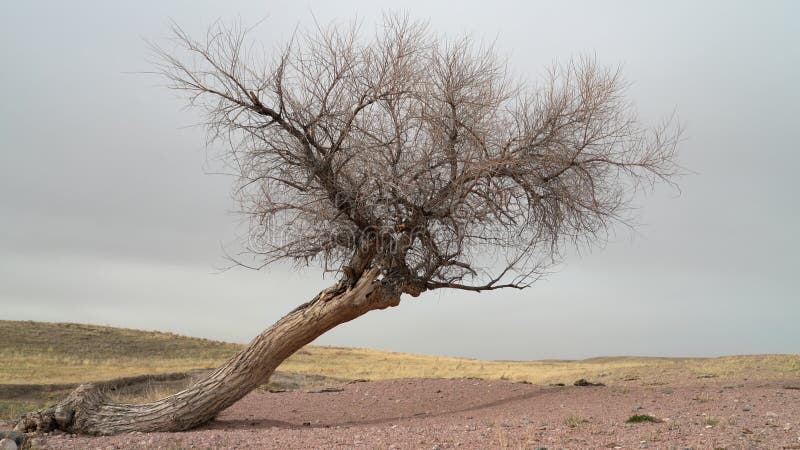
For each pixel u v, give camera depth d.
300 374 31.44
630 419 10.84
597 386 17.94
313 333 13.81
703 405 13.04
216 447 9.38
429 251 14.59
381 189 12.91
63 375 31.92
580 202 14.36
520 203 14.55
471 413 14.06
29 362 36.19
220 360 44.84
